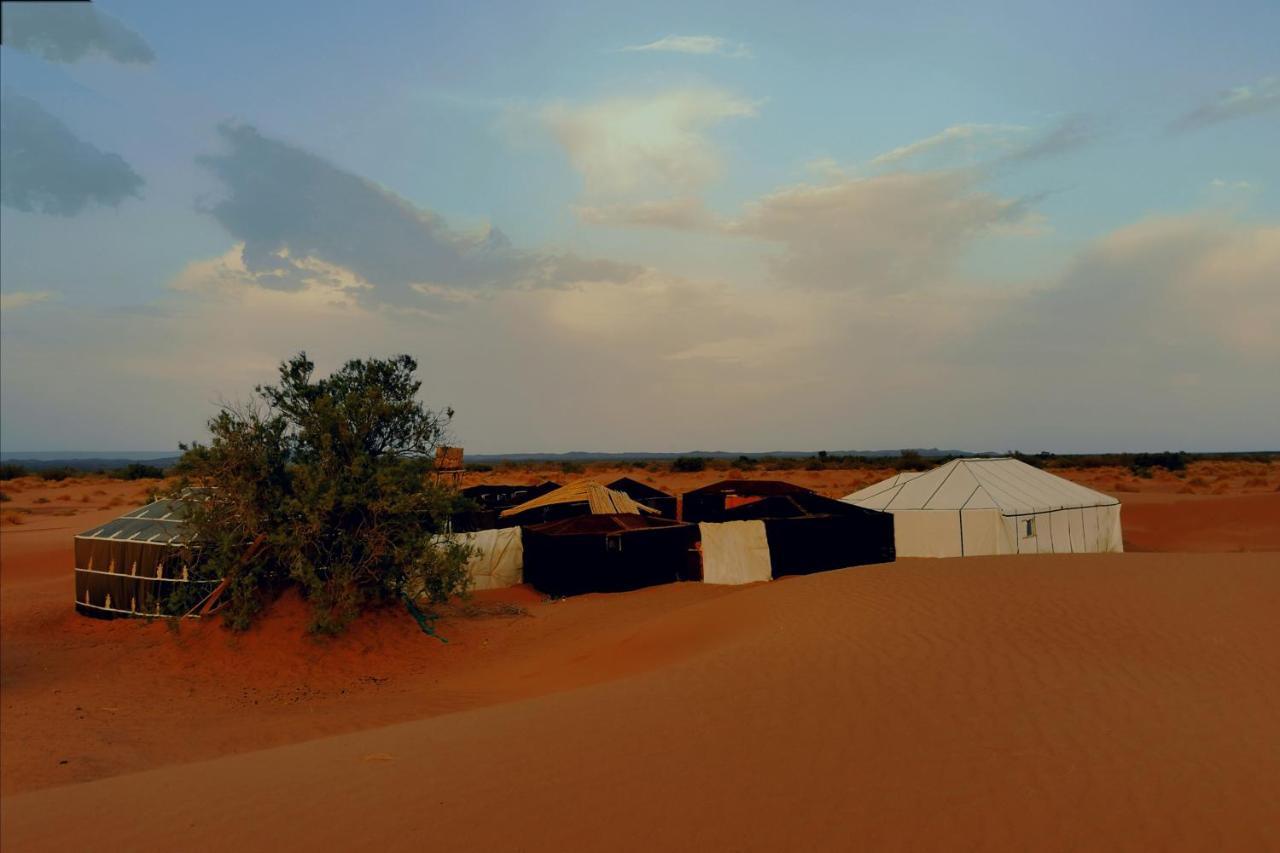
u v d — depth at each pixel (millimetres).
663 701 8703
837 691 8602
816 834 5445
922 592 13742
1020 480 28875
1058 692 8430
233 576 15898
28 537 34969
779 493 30562
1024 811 5727
